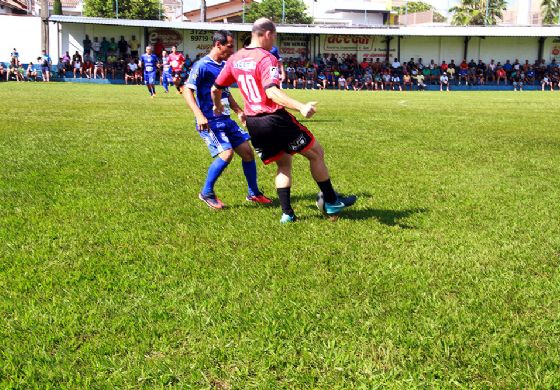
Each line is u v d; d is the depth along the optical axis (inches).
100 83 1537.9
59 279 146.3
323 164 195.2
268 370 105.6
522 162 331.6
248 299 134.3
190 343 114.5
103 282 144.3
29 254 164.9
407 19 2034.9
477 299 134.3
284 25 1747.0
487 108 812.6
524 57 1881.2
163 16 1977.1
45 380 102.3
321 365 106.6
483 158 345.1
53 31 1624.0
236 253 167.3
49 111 636.7
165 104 773.3
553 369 104.9
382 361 107.9
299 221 202.2
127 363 107.2
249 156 227.5
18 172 283.9
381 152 363.9
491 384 100.5
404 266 155.9
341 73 1673.2
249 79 188.7
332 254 166.9
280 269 153.8
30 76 1501.0
